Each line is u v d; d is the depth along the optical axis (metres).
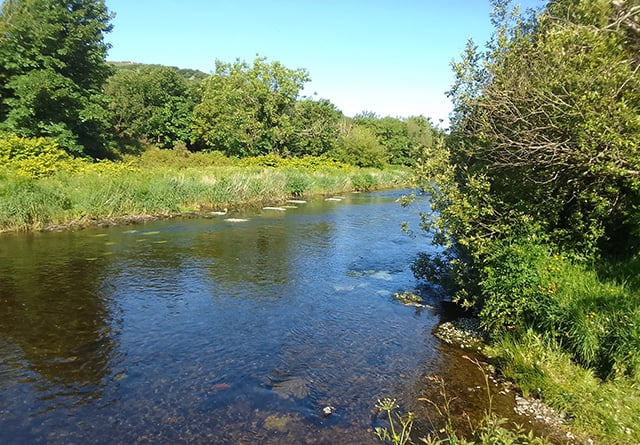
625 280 6.39
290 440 4.90
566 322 6.19
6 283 10.38
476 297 8.39
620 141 5.58
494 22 8.45
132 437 4.94
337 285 10.83
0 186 16.78
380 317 8.77
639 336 5.37
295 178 31.48
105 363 6.70
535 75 6.82
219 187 24.41
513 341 6.78
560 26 7.13
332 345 7.45
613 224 7.33
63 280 10.71
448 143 9.71
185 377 6.31
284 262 12.90
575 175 6.84
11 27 25.84
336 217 21.58
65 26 28.03
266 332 7.96
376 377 6.37
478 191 7.50
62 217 17.55
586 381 5.58
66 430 5.05
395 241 16.14
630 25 7.50
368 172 44.34
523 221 7.21
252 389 6.00
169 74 49.44
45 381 6.14
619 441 4.68
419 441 4.86
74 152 28.06
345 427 5.16
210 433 5.02
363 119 74.56
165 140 45.50
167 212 21.02
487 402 5.68
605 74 5.91
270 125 47.03
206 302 9.47
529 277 6.66
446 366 6.71
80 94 28.05
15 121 25.11
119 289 10.18
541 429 5.05
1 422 5.17
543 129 6.61
